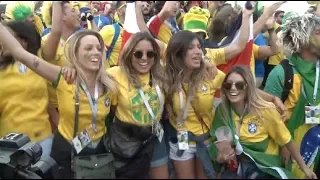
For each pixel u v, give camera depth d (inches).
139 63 133.1
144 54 132.4
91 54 125.5
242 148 135.7
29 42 145.4
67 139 128.2
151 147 134.0
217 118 142.2
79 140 127.2
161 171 140.7
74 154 127.0
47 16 179.6
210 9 253.9
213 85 143.2
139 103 132.3
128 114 132.5
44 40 149.7
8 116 137.3
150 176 140.4
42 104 140.6
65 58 130.6
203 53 145.0
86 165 125.4
